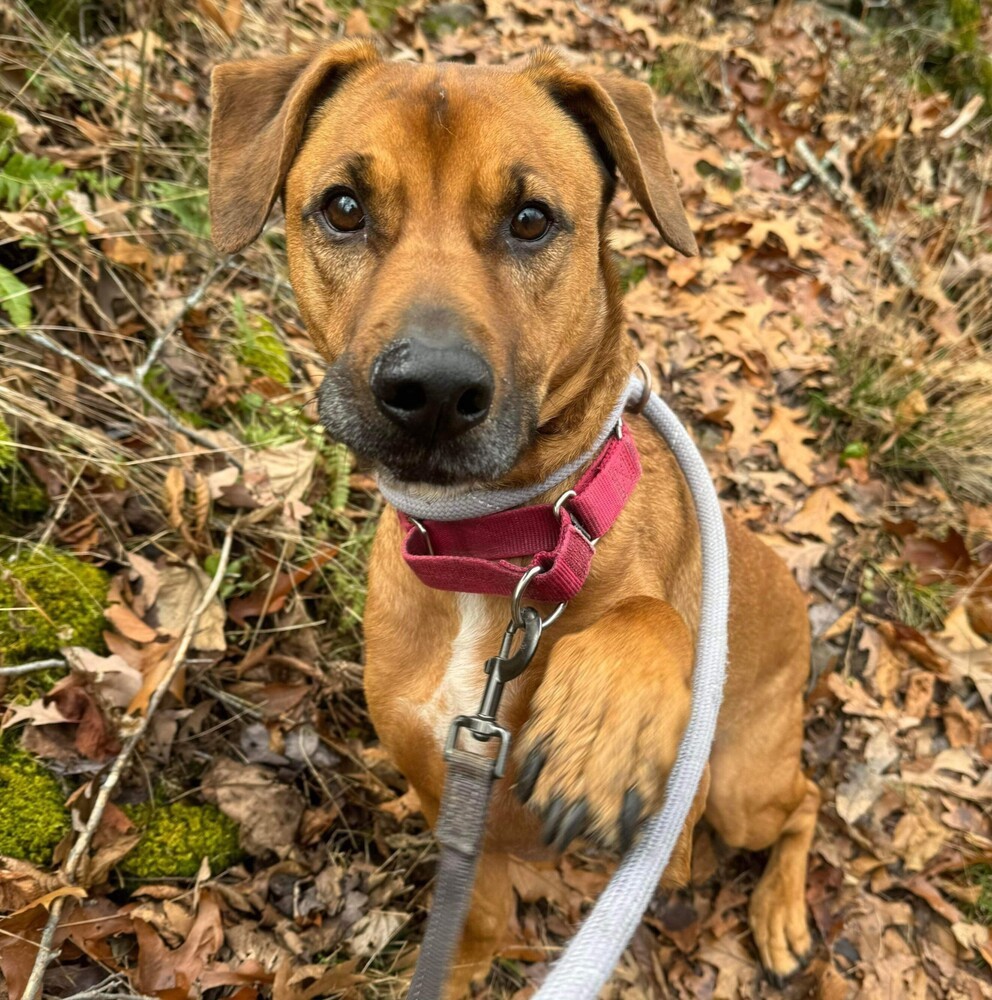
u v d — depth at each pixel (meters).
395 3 1.16
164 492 0.58
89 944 0.43
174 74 0.86
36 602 0.51
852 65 1.40
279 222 0.81
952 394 0.91
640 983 0.57
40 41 0.76
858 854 0.65
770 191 1.14
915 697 0.72
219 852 0.50
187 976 0.44
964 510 0.86
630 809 0.29
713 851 0.65
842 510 0.82
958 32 1.49
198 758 0.52
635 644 0.32
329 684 0.58
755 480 0.83
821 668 0.73
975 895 0.63
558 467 0.38
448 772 0.31
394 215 0.37
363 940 0.50
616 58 1.26
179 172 0.77
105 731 0.49
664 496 0.45
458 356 0.32
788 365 0.93
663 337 0.92
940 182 1.24
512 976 0.54
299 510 0.62
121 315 0.66
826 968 0.59
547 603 0.39
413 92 0.38
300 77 0.41
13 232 0.61
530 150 0.38
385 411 0.33
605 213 0.43
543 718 0.31
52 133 0.73
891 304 1.03
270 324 0.74
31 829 0.45
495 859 0.48
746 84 1.27
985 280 1.01
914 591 0.79
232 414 0.67
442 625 0.41
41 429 0.56
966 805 0.68
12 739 0.47
